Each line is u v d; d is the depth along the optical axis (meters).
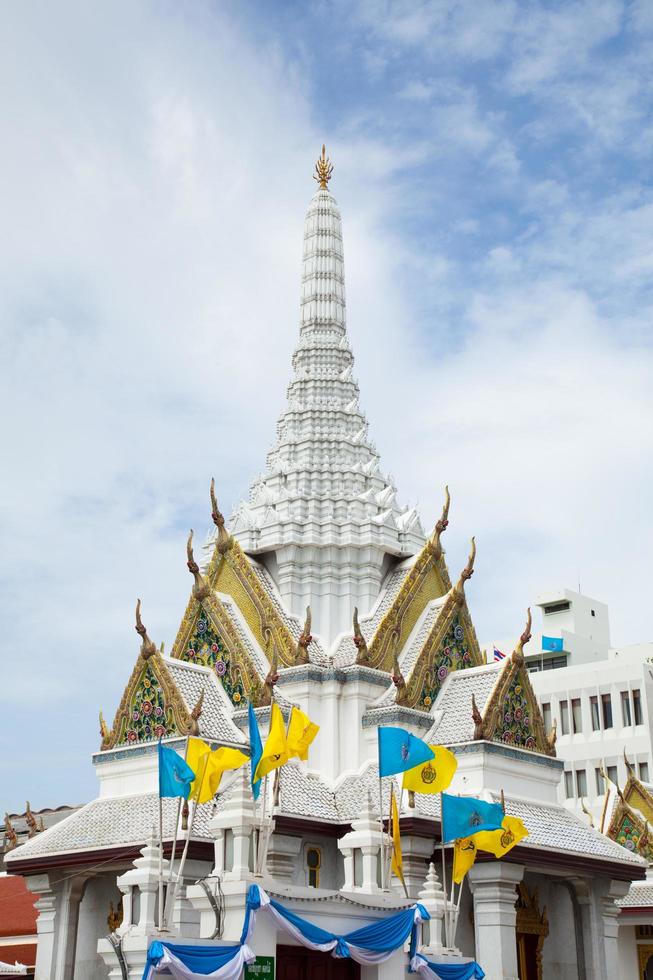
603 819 63.91
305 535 55.72
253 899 32.97
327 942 34.44
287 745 36.59
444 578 55.69
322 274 66.56
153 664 48.62
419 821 43.19
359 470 59.12
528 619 51.34
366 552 55.75
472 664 53.12
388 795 45.62
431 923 39.47
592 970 48.03
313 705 49.31
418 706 49.62
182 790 36.16
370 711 49.19
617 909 49.81
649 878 60.28
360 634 50.62
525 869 45.75
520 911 47.56
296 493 57.00
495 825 39.59
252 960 32.41
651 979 62.03
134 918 35.50
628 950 59.44
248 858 35.12
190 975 31.59
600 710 98.56
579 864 46.31
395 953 37.09
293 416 61.84
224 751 37.00
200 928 36.78
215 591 54.78
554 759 50.00
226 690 49.91
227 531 57.41
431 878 40.75
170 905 34.66
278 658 51.44
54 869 45.50
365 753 48.69
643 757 95.00
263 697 47.94
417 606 53.94
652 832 63.38
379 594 55.75
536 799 48.69
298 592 55.06
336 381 63.00
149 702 48.38
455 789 46.66
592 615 113.56
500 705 48.84
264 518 57.19
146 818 44.09
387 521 56.84
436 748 40.16
